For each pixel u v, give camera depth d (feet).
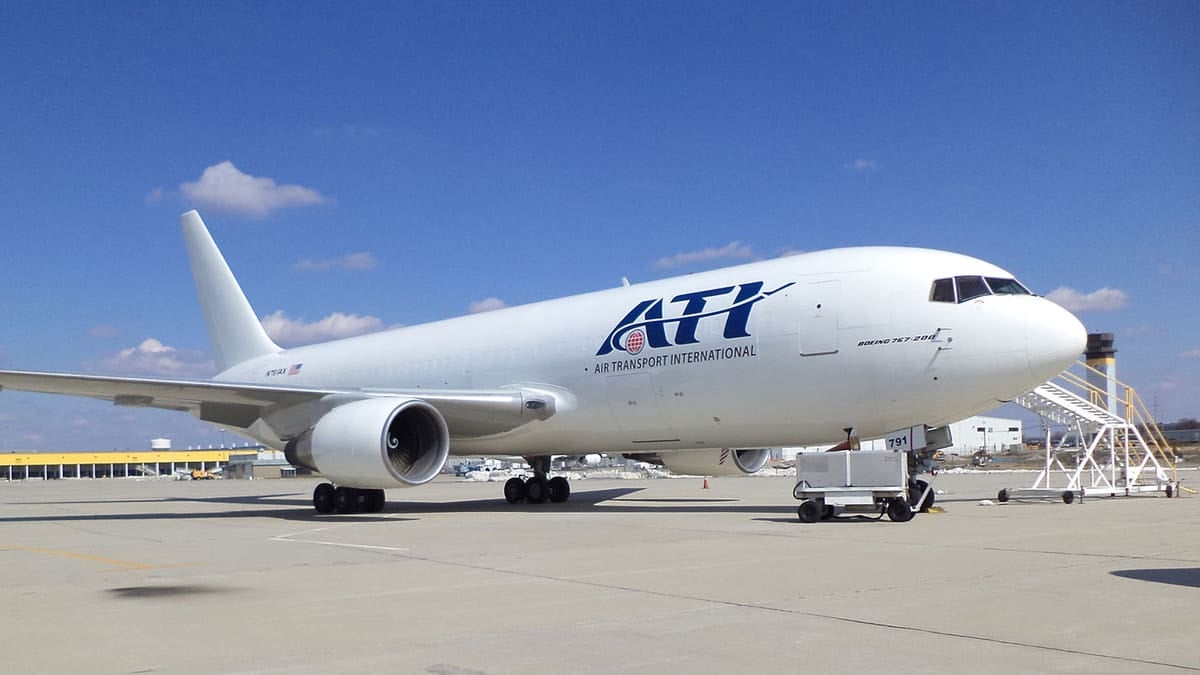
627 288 69.26
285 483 197.16
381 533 48.65
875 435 56.70
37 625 23.35
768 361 57.11
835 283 56.03
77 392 66.39
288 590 28.73
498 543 42.42
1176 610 23.71
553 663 18.80
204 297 108.37
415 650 20.08
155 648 20.51
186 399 67.87
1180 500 71.10
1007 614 23.39
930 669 18.11
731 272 62.64
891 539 41.29
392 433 67.41
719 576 30.45
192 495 118.73
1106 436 78.43
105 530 53.72
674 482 149.28
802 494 51.75
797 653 19.49
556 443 71.05
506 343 73.61
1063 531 44.42
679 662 18.80
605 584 29.17
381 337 88.58
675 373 61.41
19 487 187.42
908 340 53.01
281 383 96.63
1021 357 51.06
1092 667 18.12
